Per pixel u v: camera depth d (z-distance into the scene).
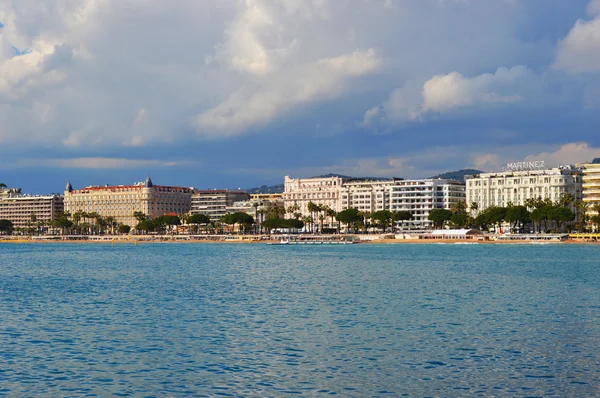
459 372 62.34
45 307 102.94
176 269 184.62
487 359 66.88
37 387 58.53
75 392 57.19
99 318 91.94
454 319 89.81
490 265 190.75
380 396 55.75
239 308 101.06
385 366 64.50
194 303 107.12
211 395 56.25
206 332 81.06
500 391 56.81
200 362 66.31
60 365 65.50
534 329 82.19
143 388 58.12
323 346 72.88
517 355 68.44
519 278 147.88
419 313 95.25
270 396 55.94
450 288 127.50
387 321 88.31
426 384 58.81
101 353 70.19
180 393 56.75
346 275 158.88
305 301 109.06
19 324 87.31
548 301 107.88
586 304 104.12
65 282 145.75
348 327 83.94
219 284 138.62
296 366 64.62
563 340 75.38
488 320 88.94
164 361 66.81
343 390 57.34
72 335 79.62
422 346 72.69
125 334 80.06
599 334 78.75
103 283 142.38
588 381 59.34
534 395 55.78
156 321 89.19
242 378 60.84
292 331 81.38
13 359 67.75
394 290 124.50
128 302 108.69
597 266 185.00
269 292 122.56
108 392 57.16
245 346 73.06
